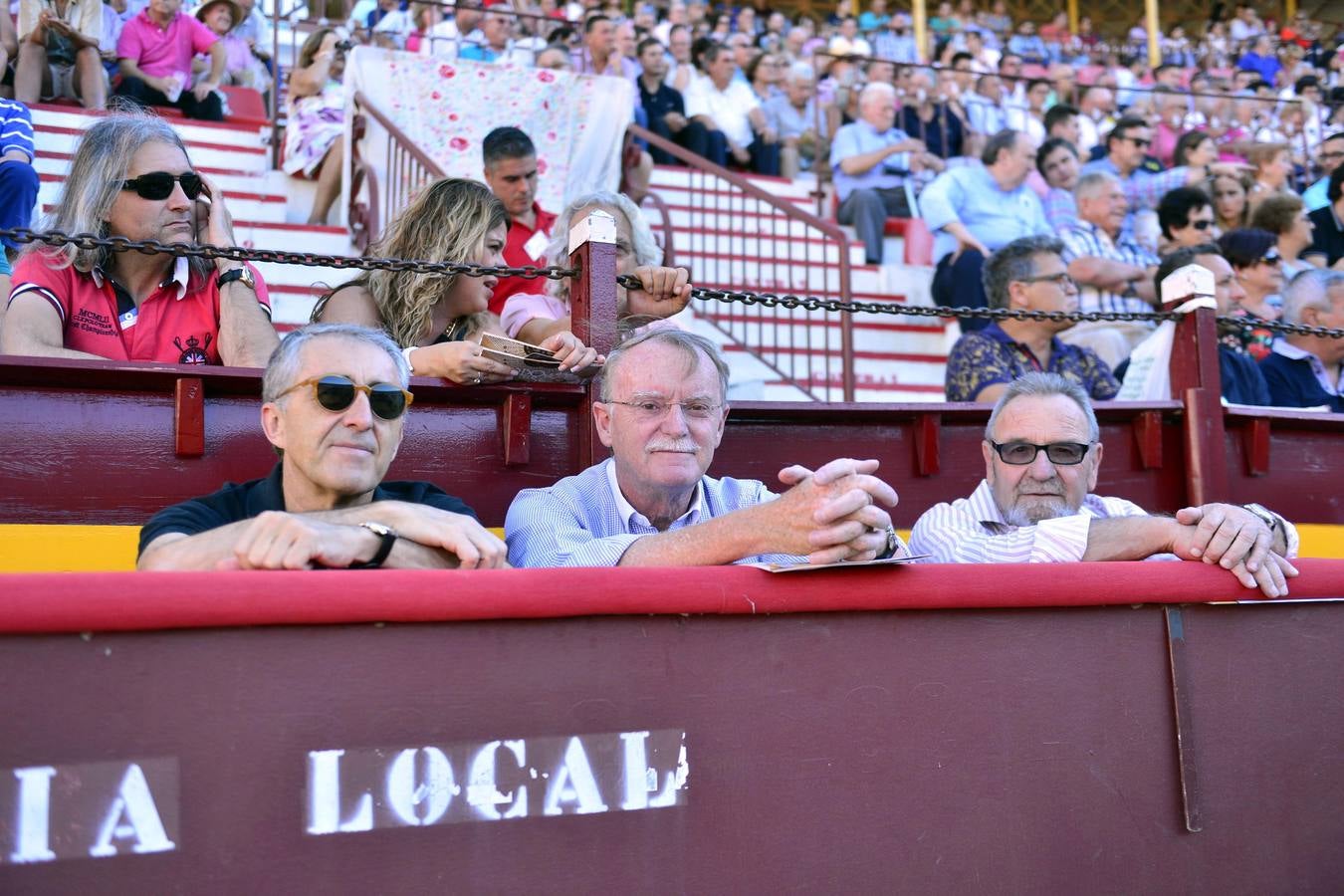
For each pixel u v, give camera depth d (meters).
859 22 13.03
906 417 3.57
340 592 1.67
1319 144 10.82
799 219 7.07
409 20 8.92
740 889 1.85
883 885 1.93
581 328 3.07
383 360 2.31
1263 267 7.02
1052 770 2.07
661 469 2.60
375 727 1.68
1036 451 2.98
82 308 3.01
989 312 3.45
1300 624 2.33
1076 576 2.11
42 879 1.51
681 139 8.99
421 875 1.68
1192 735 2.18
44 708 1.53
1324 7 15.67
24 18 7.27
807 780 1.91
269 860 1.61
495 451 3.07
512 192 5.08
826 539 1.99
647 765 1.82
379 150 6.90
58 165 6.84
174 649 1.60
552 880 1.75
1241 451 3.90
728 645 1.89
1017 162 7.86
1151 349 4.35
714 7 13.11
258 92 8.53
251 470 2.88
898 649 2.00
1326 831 2.28
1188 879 2.15
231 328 3.11
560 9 9.88
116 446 2.77
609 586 1.81
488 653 1.75
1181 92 10.77
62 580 1.54
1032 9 15.48
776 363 7.34
